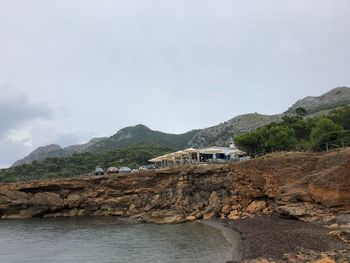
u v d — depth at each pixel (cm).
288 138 9506
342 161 5831
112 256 4747
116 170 10831
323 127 8925
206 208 7519
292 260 3484
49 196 9494
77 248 5378
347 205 5575
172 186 8431
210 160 9906
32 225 7988
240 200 7344
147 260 4431
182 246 5053
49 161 19175
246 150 10162
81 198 9406
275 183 6988
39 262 4659
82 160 19500
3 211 9531
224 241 5147
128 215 8594
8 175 16325
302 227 5041
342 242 3997
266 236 4869
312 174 6238
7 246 5744
